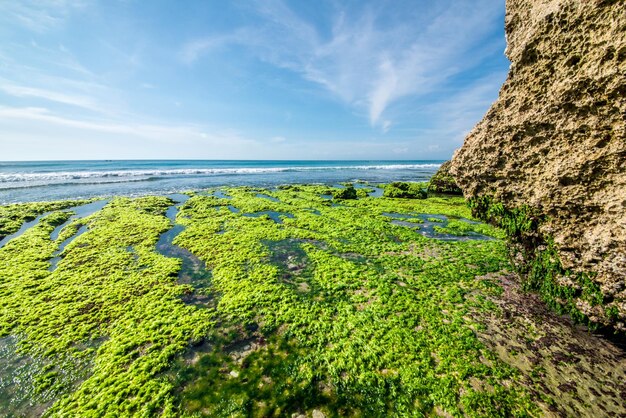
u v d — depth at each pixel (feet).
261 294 39.42
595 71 23.24
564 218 27.99
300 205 105.29
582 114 25.03
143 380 25.49
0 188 145.38
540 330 31.32
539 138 29.19
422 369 26.30
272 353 28.94
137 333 31.73
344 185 181.47
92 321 34.27
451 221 80.79
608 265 24.38
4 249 56.80
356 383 25.12
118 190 144.56
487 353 27.99
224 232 69.82
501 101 33.35
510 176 33.32
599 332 27.96
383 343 29.76
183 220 80.53
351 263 50.08
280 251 56.65
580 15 24.07
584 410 22.13
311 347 29.68
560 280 29.68
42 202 101.45
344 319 33.99
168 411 22.70
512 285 41.83
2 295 39.60
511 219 34.63
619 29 21.40
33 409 23.17
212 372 26.61
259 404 23.35
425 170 400.26
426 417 21.99
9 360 28.27
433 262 50.72
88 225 74.38
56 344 30.27
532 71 29.30
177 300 38.52
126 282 43.32
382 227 73.92
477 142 36.68
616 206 23.26
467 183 40.45
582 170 25.41
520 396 23.35
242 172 296.51
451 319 33.60
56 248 59.26
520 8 31.58
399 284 42.70
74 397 24.11
